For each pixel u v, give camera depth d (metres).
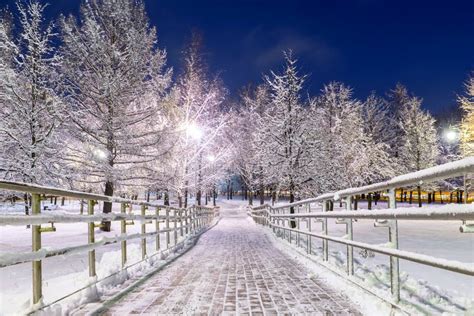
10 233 17.34
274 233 17.14
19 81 18.12
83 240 13.22
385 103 45.25
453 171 2.92
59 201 46.50
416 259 3.46
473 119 29.06
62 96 18.27
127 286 6.09
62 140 18.53
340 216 6.05
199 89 27.08
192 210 18.89
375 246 4.59
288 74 26.58
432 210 3.07
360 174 35.81
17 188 3.52
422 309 4.32
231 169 46.31
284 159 25.67
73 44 18.25
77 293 5.02
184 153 24.34
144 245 8.27
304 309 4.63
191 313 4.50
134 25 19.56
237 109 41.97
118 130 18.77
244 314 4.43
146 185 20.22
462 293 5.73
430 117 44.94
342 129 35.16
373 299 4.74
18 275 7.15
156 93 20.20
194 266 8.41
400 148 45.16
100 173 19.03
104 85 17.66
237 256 10.27
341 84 36.66
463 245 11.73
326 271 7.07
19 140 18.03
